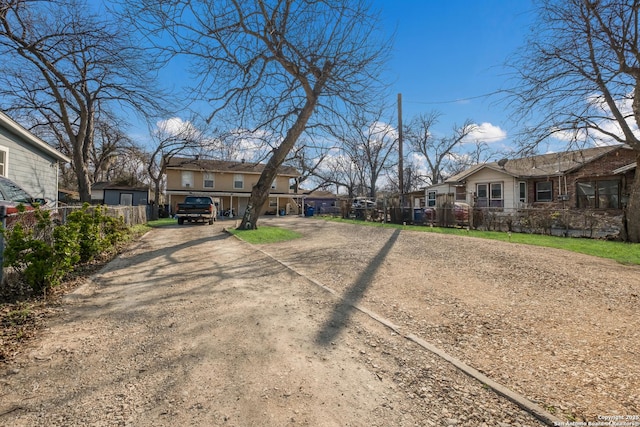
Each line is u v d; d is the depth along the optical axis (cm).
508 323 378
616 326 369
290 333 341
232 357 287
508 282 557
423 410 219
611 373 267
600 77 1055
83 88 1734
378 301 455
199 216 1902
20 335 324
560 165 1920
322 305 434
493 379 257
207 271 625
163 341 317
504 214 1450
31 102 1698
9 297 432
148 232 1380
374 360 287
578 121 1131
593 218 1209
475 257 780
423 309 424
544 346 318
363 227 1664
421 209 1888
